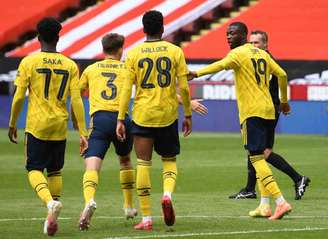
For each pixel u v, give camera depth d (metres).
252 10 78.25
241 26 26.94
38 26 24.16
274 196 26.03
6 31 84.19
